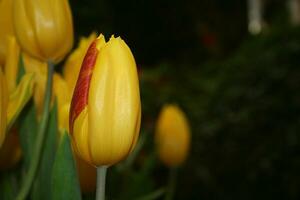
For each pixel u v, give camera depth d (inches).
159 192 30.0
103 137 18.3
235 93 83.0
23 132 24.0
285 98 78.7
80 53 23.5
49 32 22.5
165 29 108.4
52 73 23.0
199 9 117.0
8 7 24.7
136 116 18.4
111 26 74.7
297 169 75.4
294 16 161.8
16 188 25.8
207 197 78.1
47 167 23.1
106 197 32.1
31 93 22.2
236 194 79.0
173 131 34.1
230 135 80.7
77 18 64.6
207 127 81.5
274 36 86.6
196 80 90.9
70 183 20.9
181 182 76.6
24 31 22.6
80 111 18.4
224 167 80.0
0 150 25.0
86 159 18.7
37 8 22.5
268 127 78.8
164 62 102.3
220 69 95.0
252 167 77.8
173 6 108.6
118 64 18.1
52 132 23.2
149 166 33.7
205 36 118.0
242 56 89.4
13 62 23.4
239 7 128.2
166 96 83.4
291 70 80.4
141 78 83.2
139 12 98.4
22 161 26.8
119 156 18.6
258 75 82.5
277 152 76.5
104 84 18.1
